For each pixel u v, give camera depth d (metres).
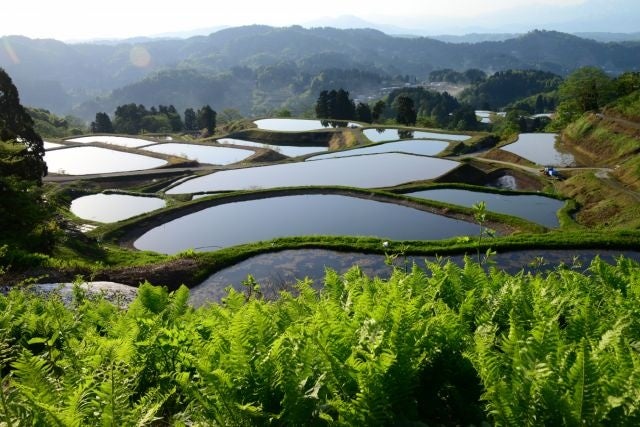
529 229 36.16
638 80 112.50
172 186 63.25
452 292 7.47
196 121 188.25
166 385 5.56
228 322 6.18
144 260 32.09
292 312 6.66
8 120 49.09
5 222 28.11
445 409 4.60
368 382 3.99
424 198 44.75
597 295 7.73
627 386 3.60
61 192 57.34
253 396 4.43
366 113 145.12
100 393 4.21
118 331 6.94
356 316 5.48
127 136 115.38
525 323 5.77
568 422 3.45
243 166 72.94
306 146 107.62
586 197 51.41
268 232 39.12
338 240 30.84
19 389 4.49
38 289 15.71
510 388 3.93
